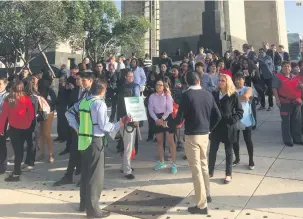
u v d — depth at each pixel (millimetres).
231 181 5723
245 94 6133
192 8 25844
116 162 7184
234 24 26516
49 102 8320
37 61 26781
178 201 5023
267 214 4480
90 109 4520
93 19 24219
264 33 35531
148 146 8430
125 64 14383
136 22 26750
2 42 17047
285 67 7656
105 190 5570
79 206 4898
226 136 5574
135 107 5867
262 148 7613
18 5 16531
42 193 5531
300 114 7781
